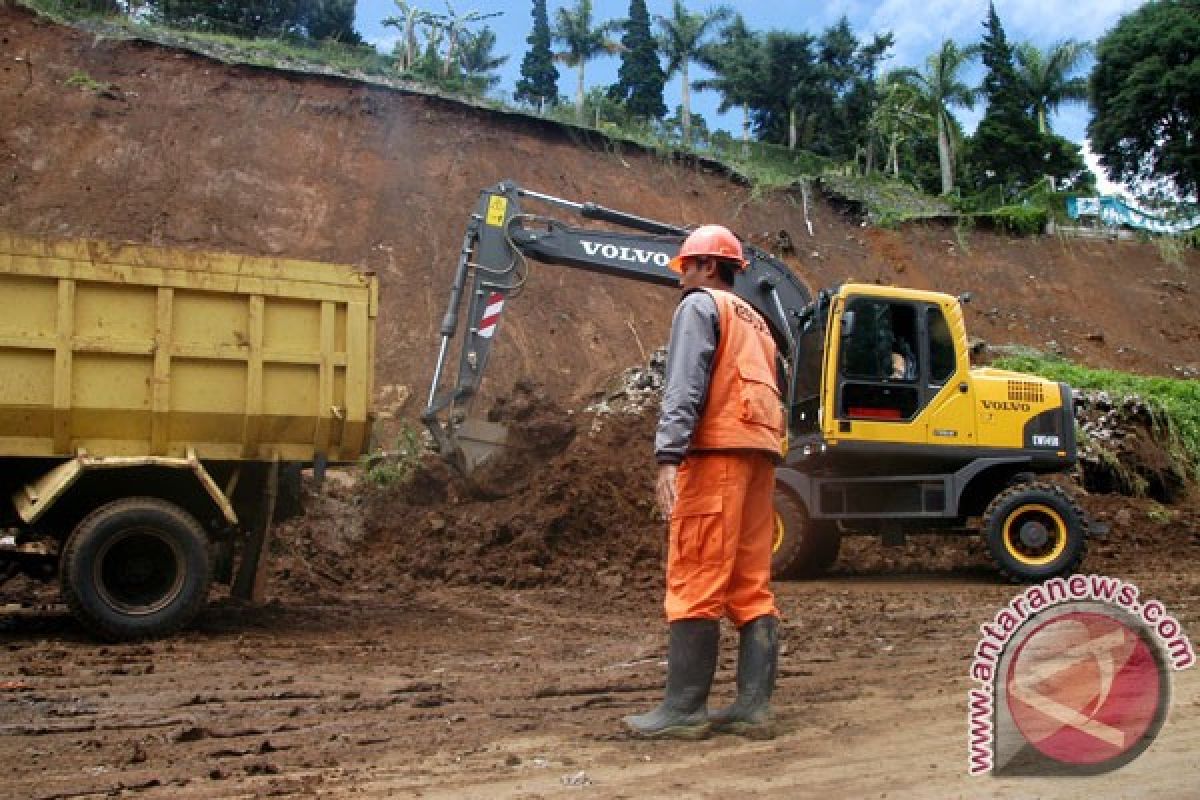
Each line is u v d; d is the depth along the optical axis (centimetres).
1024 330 2544
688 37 4734
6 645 735
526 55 4912
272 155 2112
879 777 362
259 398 809
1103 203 3145
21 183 1855
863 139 4641
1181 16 4331
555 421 1466
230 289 802
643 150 2584
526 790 355
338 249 1973
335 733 459
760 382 419
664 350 1791
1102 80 4488
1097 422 1745
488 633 838
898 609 981
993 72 4809
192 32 2519
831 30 4856
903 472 1242
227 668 660
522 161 2373
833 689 547
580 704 521
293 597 1030
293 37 2888
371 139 2245
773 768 377
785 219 2616
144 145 2017
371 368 844
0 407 746
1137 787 344
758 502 431
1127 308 2727
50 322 758
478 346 1270
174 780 380
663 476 405
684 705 423
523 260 1295
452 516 1323
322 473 836
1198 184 4172
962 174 4606
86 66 2134
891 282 2561
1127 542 1470
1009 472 1252
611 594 1095
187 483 818
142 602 770
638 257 1309
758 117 4997
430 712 507
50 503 742
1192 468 1750
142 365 781
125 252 776
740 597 432
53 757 423
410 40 3794
